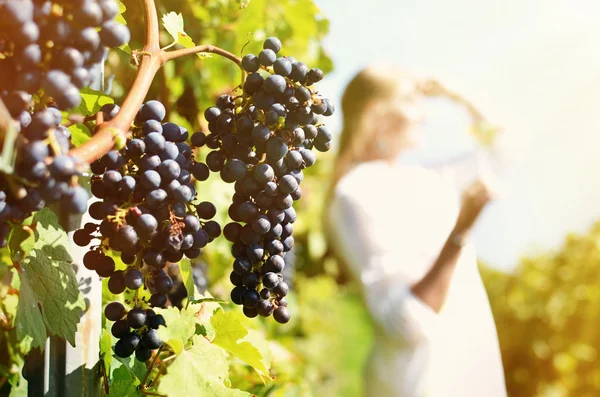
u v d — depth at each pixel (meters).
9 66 0.49
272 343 1.17
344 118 2.29
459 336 1.83
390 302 1.74
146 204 0.58
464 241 1.71
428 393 1.76
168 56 0.60
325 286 4.17
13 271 0.78
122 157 0.57
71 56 0.49
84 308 0.60
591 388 3.84
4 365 0.77
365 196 1.87
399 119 2.19
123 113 0.55
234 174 0.62
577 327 3.95
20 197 0.48
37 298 0.59
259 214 0.65
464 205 1.69
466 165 2.04
